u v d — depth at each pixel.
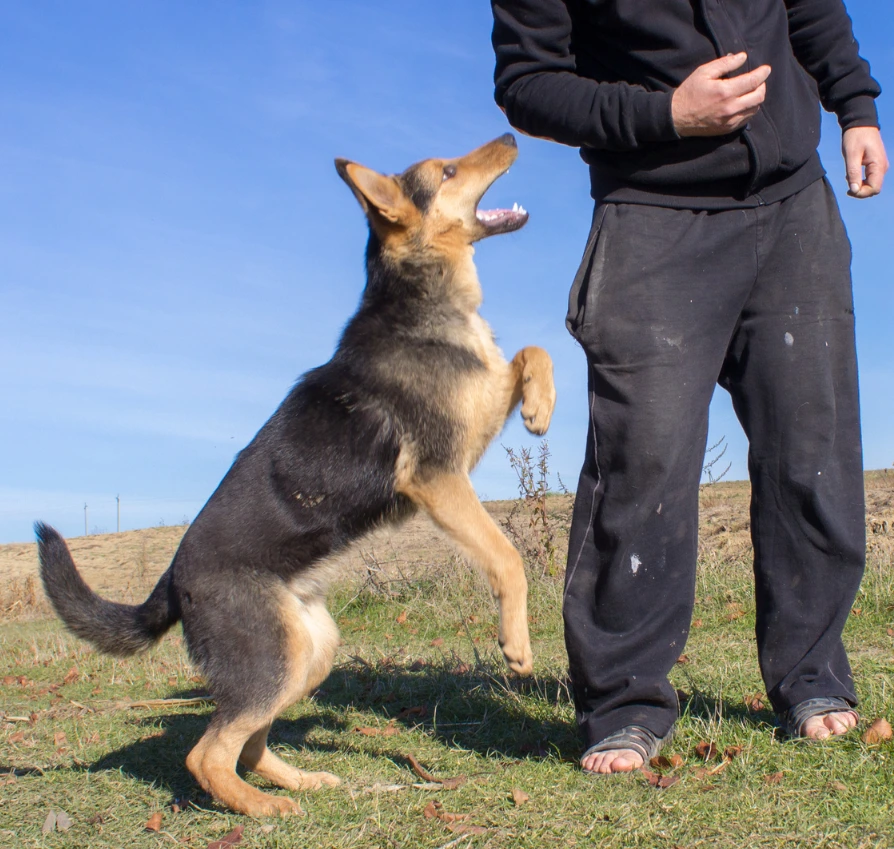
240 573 2.95
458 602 5.23
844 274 2.90
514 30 2.86
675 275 2.81
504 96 2.90
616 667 2.82
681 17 2.77
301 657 2.94
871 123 2.93
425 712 3.41
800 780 2.61
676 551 2.82
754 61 2.78
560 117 2.79
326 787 2.90
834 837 2.42
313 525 3.02
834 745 2.72
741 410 2.95
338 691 3.77
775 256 2.86
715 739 2.83
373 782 2.89
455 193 3.25
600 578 2.85
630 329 2.81
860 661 3.28
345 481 3.04
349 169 3.13
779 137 2.79
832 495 2.87
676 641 2.83
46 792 2.95
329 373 3.15
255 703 2.88
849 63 2.93
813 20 2.92
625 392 2.81
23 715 3.73
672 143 2.79
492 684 3.54
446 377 3.08
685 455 2.82
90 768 3.12
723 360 2.90
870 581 4.22
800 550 2.87
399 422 3.05
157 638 3.05
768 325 2.87
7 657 5.09
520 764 2.88
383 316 3.18
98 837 2.71
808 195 2.86
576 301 2.88
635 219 2.83
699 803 2.56
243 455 3.09
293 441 3.05
